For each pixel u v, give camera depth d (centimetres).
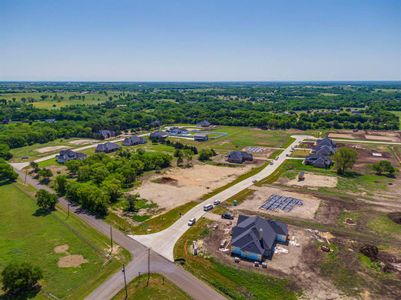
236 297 5031
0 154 13612
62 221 7706
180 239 6819
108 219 7838
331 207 8550
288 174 11475
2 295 5053
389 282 5397
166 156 12650
